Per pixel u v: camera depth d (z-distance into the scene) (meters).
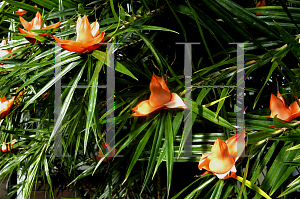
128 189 2.26
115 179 2.04
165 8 1.50
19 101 1.65
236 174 1.39
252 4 1.63
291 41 1.36
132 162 1.37
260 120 1.38
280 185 1.36
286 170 1.34
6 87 1.47
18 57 1.65
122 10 1.42
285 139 1.33
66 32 1.43
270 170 1.35
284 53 1.38
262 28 1.39
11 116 1.72
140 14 1.52
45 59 1.52
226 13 1.39
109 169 1.93
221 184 1.37
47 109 1.73
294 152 1.34
